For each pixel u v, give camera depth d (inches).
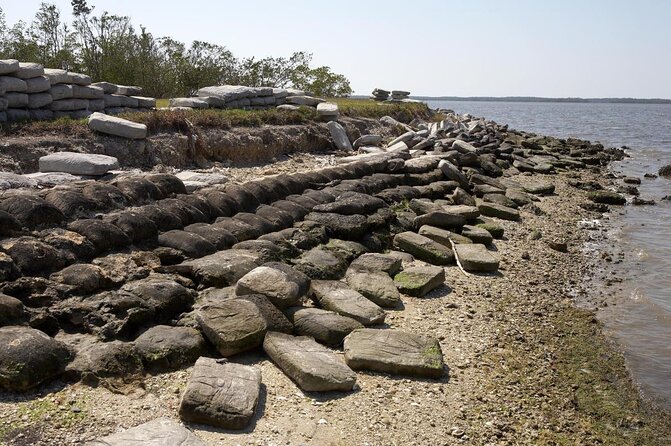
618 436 235.6
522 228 552.1
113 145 506.3
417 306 334.6
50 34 916.0
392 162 607.8
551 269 442.9
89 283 267.7
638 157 1240.8
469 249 431.5
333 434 208.2
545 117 3686.0
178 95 1010.7
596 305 378.9
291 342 255.1
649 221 628.7
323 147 761.0
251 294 280.4
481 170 747.4
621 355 308.3
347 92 1384.1
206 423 203.5
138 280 286.7
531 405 247.9
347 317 289.3
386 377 251.3
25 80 523.5
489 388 255.6
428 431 217.9
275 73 1215.6
